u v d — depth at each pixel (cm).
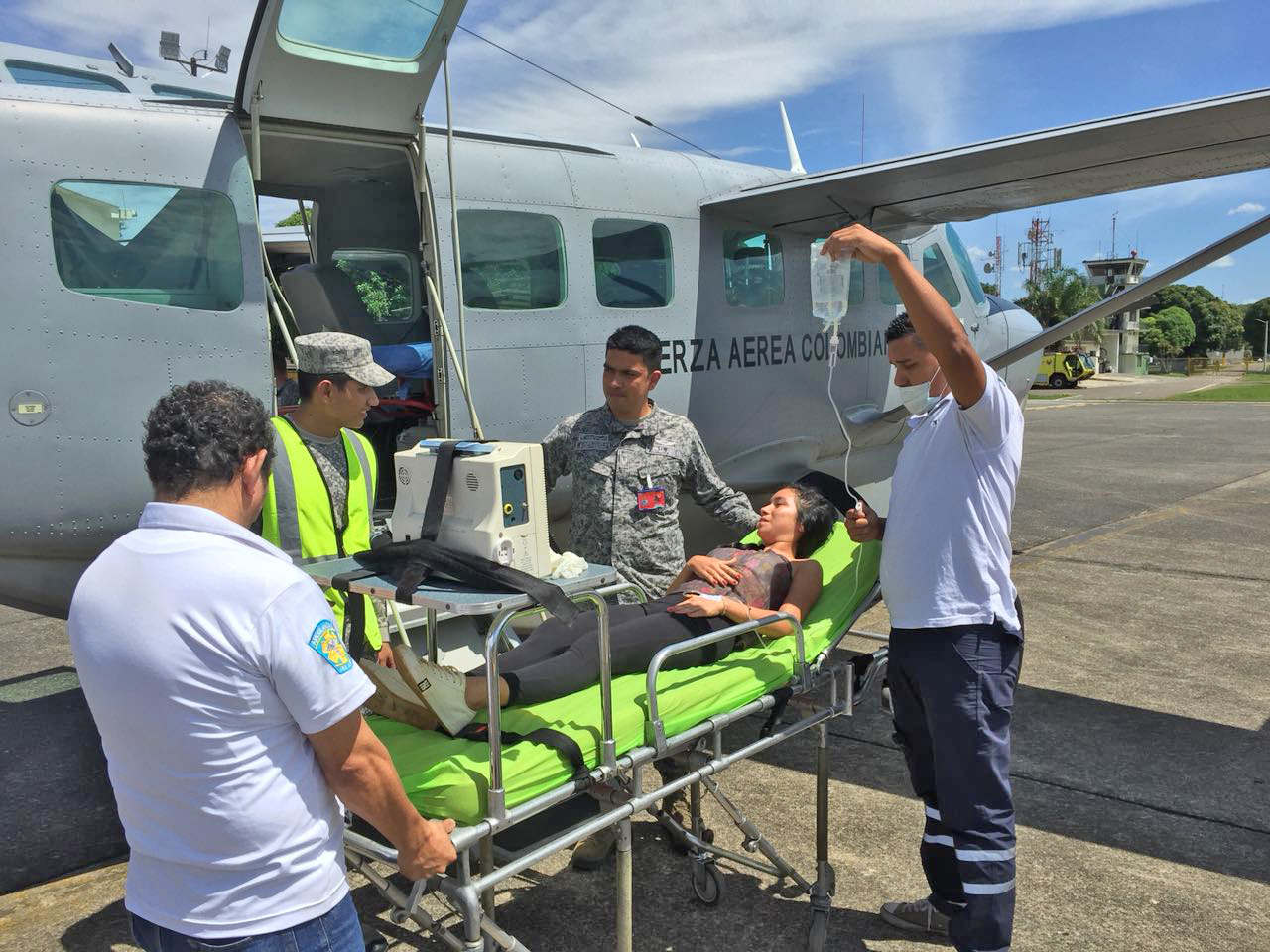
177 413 145
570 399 469
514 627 348
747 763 393
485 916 190
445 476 211
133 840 144
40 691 494
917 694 246
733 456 563
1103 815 345
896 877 305
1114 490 1125
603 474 329
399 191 491
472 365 430
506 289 445
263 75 329
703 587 299
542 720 220
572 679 240
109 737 139
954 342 220
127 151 340
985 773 232
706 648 274
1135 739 411
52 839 341
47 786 383
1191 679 484
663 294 516
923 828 336
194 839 138
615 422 334
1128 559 756
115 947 273
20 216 322
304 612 141
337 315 450
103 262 338
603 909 289
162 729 134
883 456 702
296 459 257
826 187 514
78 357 331
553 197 461
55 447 330
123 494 343
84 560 353
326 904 148
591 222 478
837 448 646
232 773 137
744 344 556
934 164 484
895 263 221
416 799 193
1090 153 469
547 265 462
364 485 273
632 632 259
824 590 322
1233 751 399
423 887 183
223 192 358
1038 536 854
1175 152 468
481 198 432
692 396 528
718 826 339
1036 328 829
